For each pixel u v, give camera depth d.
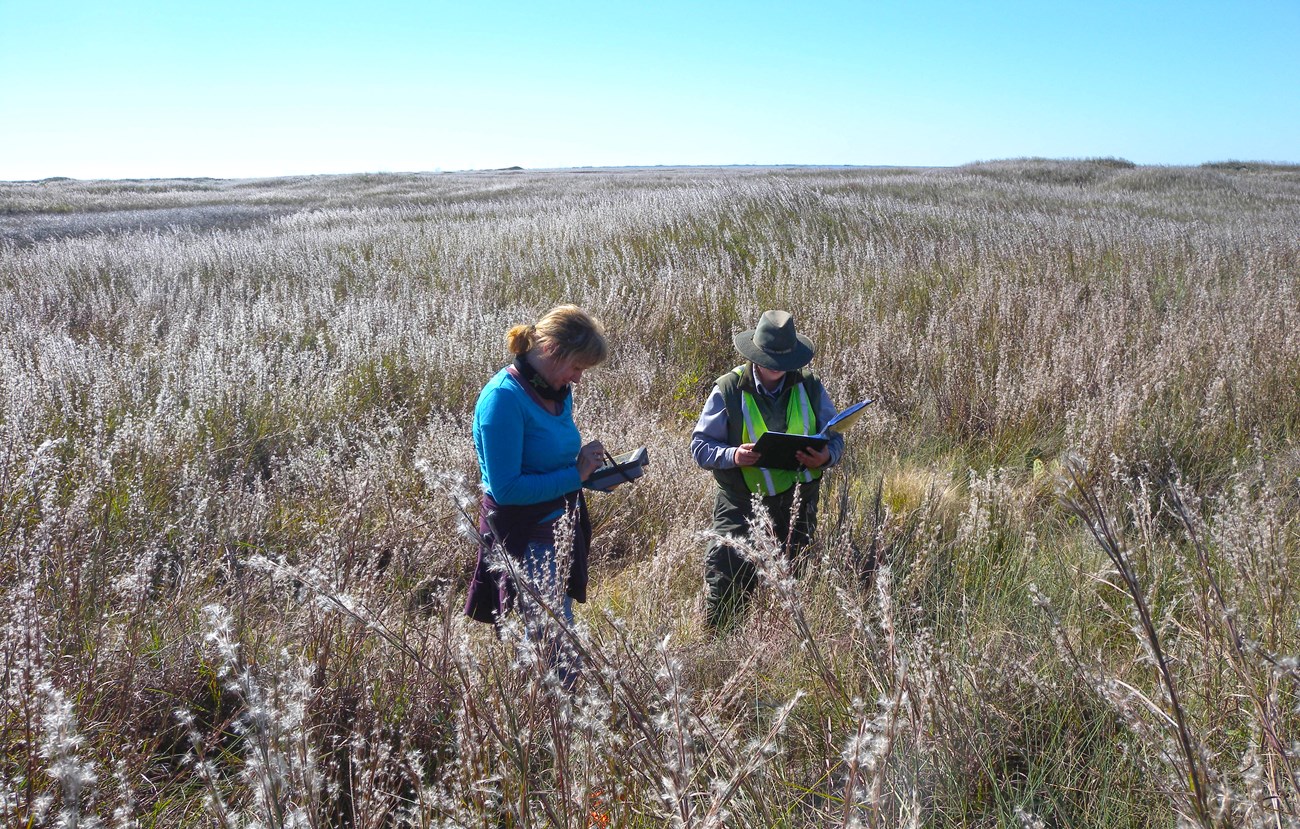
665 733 1.84
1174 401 5.92
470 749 1.94
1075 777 2.39
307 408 6.19
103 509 4.09
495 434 3.00
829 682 2.41
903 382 7.04
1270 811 1.73
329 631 2.79
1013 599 3.54
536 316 9.50
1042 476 5.01
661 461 5.32
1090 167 45.25
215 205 41.28
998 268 11.53
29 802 1.91
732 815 2.04
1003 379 6.61
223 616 1.67
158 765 2.60
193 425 5.36
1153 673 2.71
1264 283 9.94
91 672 2.66
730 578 3.82
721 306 9.79
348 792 2.42
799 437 3.52
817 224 15.62
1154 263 11.88
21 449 4.50
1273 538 2.97
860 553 3.78
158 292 10.59
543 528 3.07
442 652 2.63
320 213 28.61
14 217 34.44
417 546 4.18
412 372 7.22
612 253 12.84
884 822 1.96
